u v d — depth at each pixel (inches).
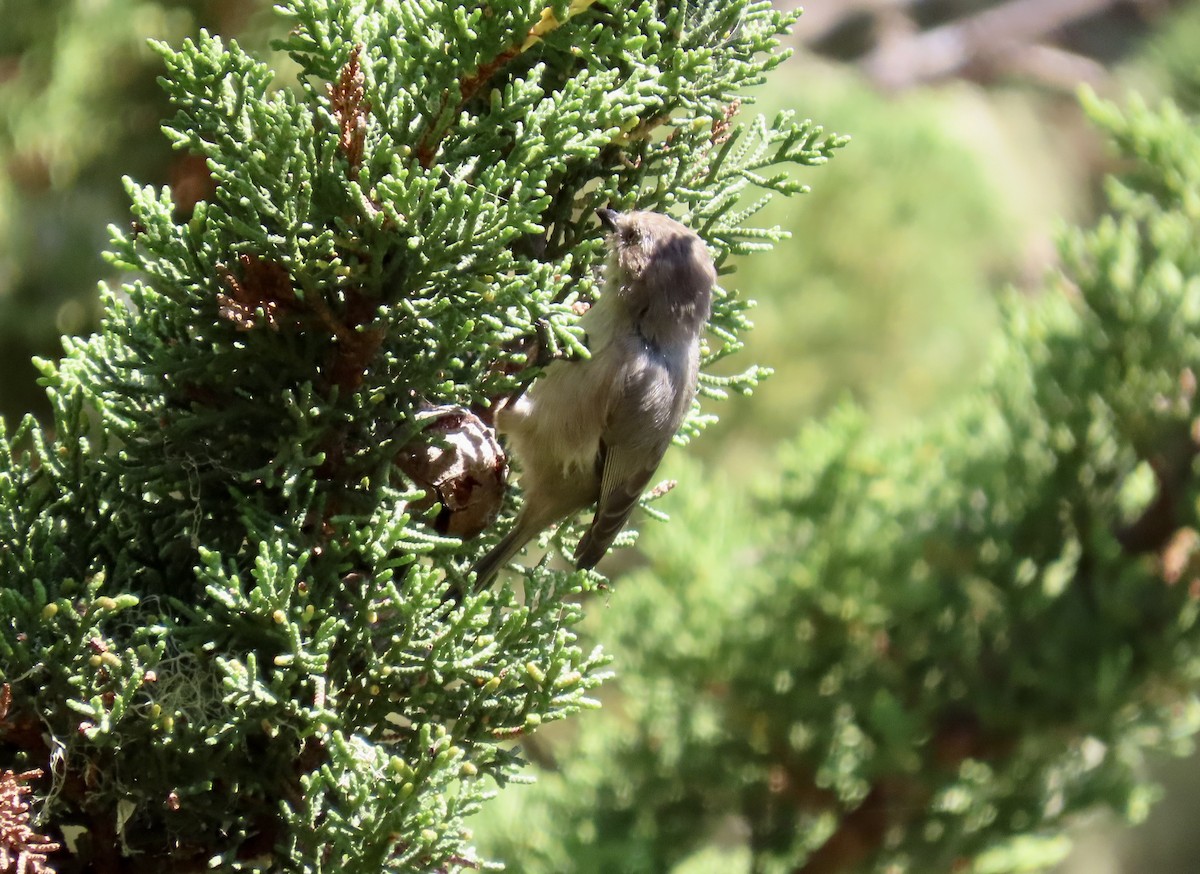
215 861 207.6
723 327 308.7
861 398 557.6
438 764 196.7
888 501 406.3
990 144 664.4
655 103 242.7
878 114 582.2
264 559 197.6
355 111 205.8
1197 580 389.7
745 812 395.2
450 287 215.6
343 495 222.8
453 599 238.2
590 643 403.2
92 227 434.9
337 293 214.4
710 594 400.5
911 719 376.2
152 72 424.5
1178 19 538.0
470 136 217.9
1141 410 402.9
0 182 427.5
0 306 429.4
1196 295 405.7
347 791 203.8
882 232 552.4
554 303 257.8
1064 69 801.6
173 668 207.6
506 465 266.1
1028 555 406.6
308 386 213.8
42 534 215.2
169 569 223.8
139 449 224.4
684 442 277.6
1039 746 390.0
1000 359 430.6
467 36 210.2
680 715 401.1
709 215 270.4
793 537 410.9
